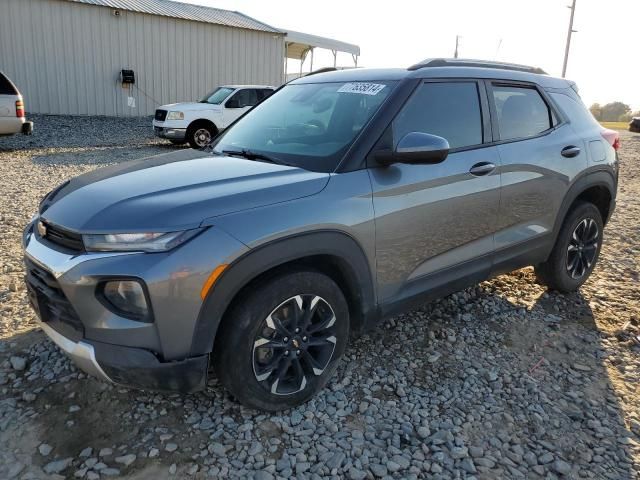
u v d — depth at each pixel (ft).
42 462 7.93
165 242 7.39
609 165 14.35
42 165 33.53
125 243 7.43
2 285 13.91
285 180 8.75
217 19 70.85
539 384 10.53
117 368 7.54
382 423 9.10
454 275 11.16
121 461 7.94
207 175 9.05
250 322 8.17
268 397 8.74
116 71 63.31
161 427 8.68
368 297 9.66
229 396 9.50
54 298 7.99
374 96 10.50
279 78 76.13
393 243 9.70
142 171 9.67
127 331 7.48
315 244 8.52
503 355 11.55
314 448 8.41
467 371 10.83
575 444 8.82
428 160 9.13
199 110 45.70
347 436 8.73
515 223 12.14
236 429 8.71
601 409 9.81
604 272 16.76
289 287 8.48
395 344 11.75
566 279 14.28
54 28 58.59
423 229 10.16
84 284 7.46
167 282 7.30
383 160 9.41
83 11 59.93
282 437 8.61
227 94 47.60
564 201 13.21
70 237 7.95
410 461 8.23
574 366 11.21
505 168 11.56
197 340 7.70
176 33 66.33
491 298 14.38
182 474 7.75
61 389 9.60
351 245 9.02
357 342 11.73
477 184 10.98
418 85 10.62
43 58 58.59
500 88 12.19
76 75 60.90
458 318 13.12
